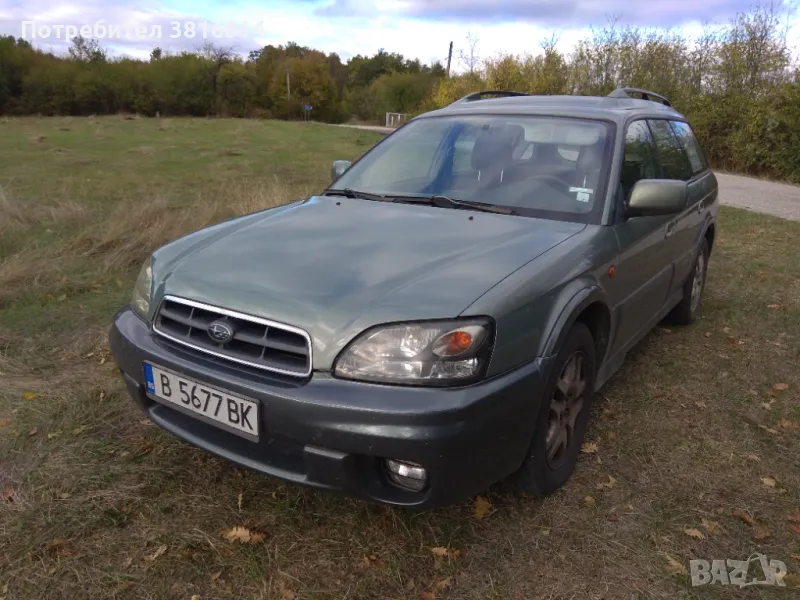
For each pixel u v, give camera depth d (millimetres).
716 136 17359
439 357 2020
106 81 48469
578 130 3314
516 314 2193
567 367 2609
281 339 2133
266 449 2227
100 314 4633
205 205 7715
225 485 2695
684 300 4586
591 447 3080
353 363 2041
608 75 21859
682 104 18359
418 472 2100
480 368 2072
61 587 2143
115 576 2195
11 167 13047
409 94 58250
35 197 9164
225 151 17281
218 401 2186
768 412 3504
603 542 2436
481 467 2131
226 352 2219
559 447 2680
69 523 2432
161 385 2355
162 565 2252
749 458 3047
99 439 3006
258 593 2148
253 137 23156
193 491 2650
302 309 2131
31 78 46344
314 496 2631
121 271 5707
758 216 9562
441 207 3064
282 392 2053
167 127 27641
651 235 3318
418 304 2094
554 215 2924
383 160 3617
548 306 2352
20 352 3947
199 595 2133
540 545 2406
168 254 2703
